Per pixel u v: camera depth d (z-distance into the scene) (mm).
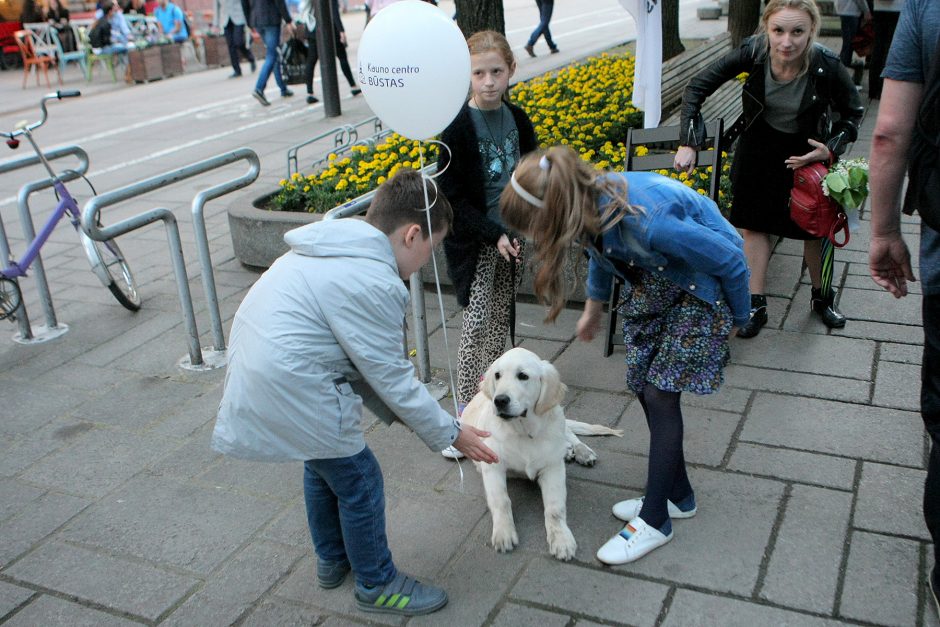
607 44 15461
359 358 2316
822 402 3766
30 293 5973
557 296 2496
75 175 5359
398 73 3250
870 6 9234
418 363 4391
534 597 2762
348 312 2303
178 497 3461
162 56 17203
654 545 2891
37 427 4098
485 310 3645
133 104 14148
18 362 4832
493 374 3021
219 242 6738
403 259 2518
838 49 11367
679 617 2621
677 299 2684
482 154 3457
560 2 26062
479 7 6430
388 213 2449
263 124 11352
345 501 2580
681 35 14281
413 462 3584
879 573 2740
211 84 15859
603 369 4277
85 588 2953
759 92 4086
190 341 4594
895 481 3195
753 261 4379
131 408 4230
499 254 3621
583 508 3203
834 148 4047
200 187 8438
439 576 2891
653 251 2504
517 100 8367
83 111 13781
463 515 3219
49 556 3133
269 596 2865
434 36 3234
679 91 7250
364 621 2723
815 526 2986
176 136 11062
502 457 3098
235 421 2396
